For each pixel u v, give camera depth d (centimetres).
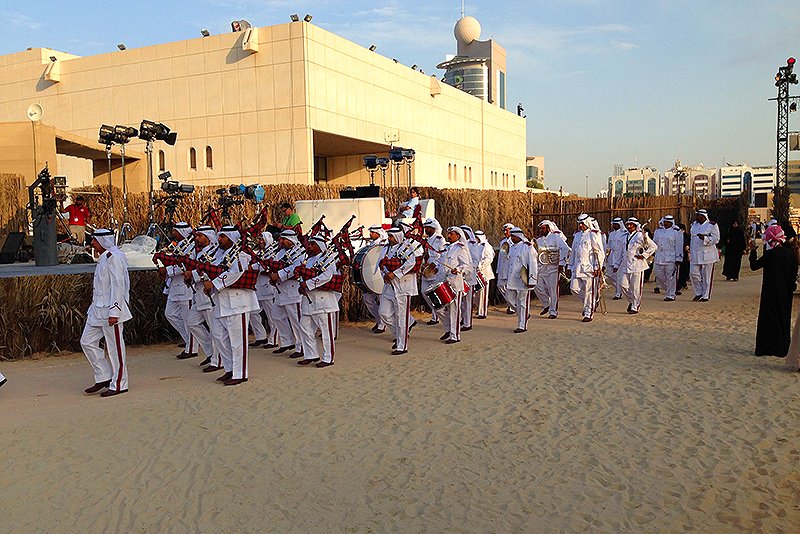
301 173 3117
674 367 893
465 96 4759
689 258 1700
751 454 582
